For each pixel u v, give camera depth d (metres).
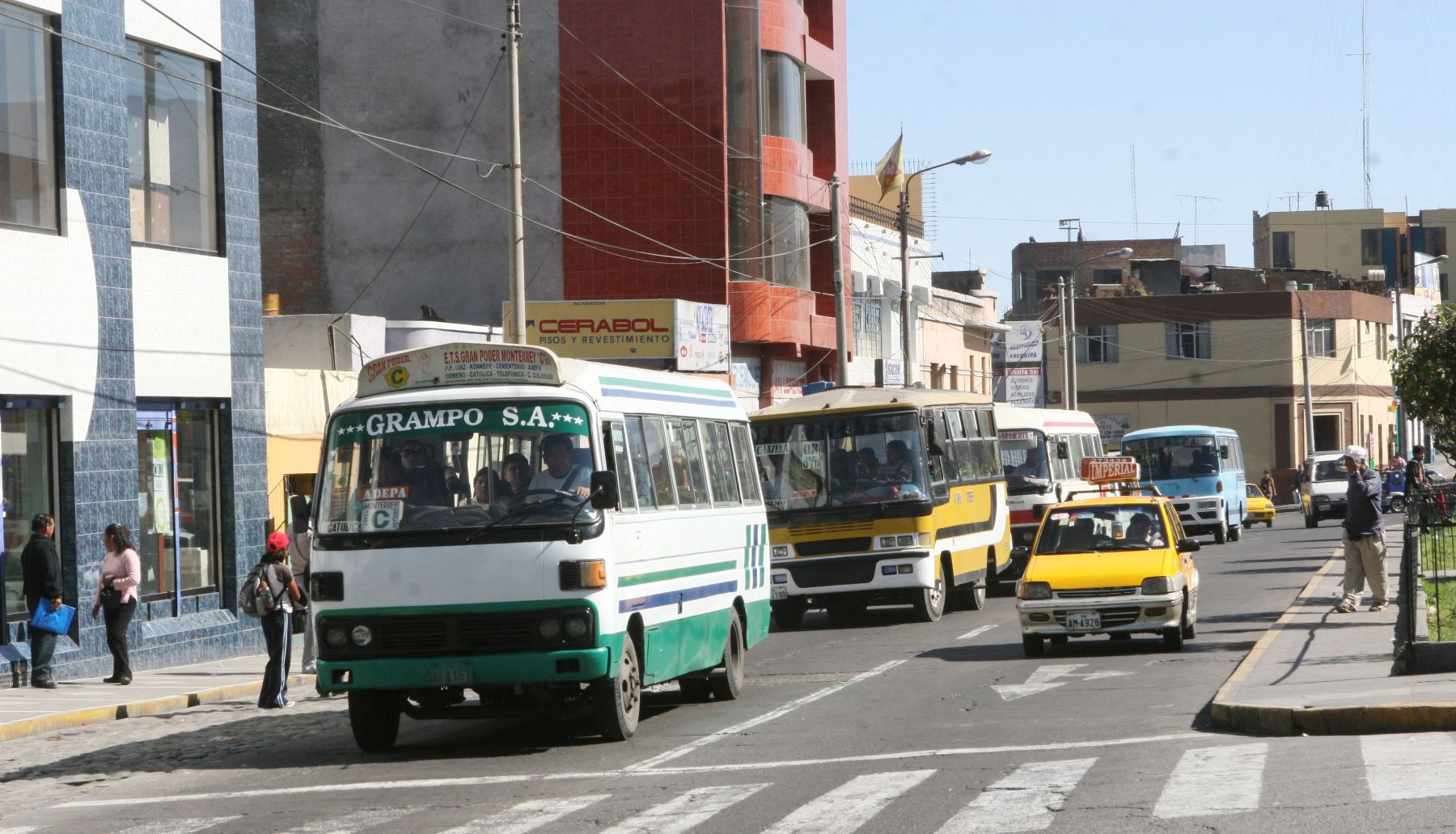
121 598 20.14
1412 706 12.15
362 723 14.02
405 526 13.20
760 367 46.50
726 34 43.75
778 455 25.45
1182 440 47.34
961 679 17.36
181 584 23.55
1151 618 18.83
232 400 24.64
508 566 13.02
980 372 74.88
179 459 23.62
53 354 20.75
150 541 22.88
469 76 43.38
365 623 13.12
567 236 43.06
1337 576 29.70
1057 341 85.69
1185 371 84.00
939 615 25.56
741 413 18.61
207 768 13.63
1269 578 31.08
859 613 28.52
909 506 24.86
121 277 22.19
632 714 13.95
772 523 25.25
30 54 20.89
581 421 13.43
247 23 25.42
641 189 43.06
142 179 23.05
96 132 21.81
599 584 13.09
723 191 42.91
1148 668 17.48
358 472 13.46
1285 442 82.62
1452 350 26.56
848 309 51.69
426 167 43.50
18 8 20.67
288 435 26.89
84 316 21.39
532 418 13.41
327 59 43.72
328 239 43.62
